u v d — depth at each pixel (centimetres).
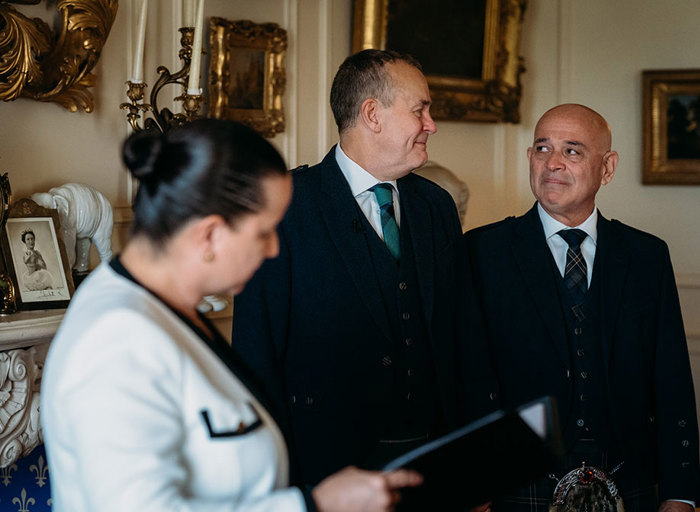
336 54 456
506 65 511
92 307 127
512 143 545
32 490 329
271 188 133
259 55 409
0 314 284
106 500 115
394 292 248
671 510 275
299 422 245
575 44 552
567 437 267
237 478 130
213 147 130
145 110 334
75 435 118
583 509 265
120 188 362
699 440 287
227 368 138
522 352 272
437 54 482
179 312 136
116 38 355
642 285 278
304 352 245
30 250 297
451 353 257
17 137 320
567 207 273
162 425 121
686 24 536
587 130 272
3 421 274
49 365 129
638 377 272
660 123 532
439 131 503
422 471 136
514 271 279
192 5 353
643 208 546
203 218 130
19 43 306
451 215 272
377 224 253
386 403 242
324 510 129
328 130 451
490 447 144
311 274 246
